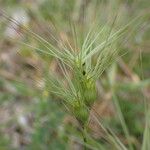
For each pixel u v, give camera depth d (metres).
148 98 0.14
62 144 0.12
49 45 0.07
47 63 0.10
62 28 0.12
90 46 0.07
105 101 0.14
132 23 0.08
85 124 0.07
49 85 0.08
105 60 0.07
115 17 0.07
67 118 0.13
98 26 0.07
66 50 0.07
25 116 0.14
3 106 0.14
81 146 0.13
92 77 0.07
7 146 0.13
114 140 0.09
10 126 0.14
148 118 0.10
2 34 0.13
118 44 0.07
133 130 0.13
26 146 0.13
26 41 0.08
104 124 0.10
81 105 0.07
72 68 0.07
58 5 0.14
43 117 0.13
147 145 0.09
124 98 0.14
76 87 0.07
